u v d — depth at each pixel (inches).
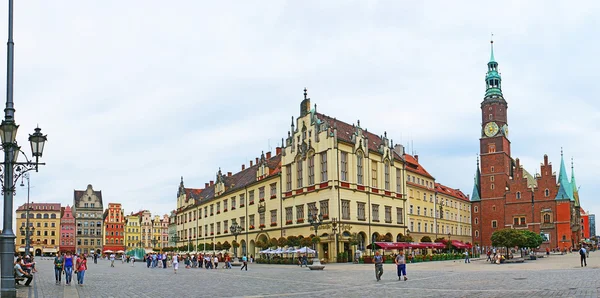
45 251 7741.1
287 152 3759.8
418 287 1255.5
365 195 3506.4
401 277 1641.2
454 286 1250.6
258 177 4148.6
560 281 1278.3
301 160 3609.7
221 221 4785.9
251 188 4244.6
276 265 3122.5
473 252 4736.7
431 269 2156.7
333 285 1382.9
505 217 5816.9
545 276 1488.7
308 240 3154.5
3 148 877.2
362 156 3548.2
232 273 2177.7
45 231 7824.8
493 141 6033.5
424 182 4881.9
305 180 3516.2
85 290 1330.0
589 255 4050.2
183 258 4320.9
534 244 3469.5
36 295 1185.4
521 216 5708.7
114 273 2331.4
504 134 6048.2
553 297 924.6
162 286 1450.5
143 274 2214.6
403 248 3380.9
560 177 5895.7
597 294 944.9
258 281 1600.6
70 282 1627.7
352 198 3383.4
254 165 4894.2
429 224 4847.4
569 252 5344.5
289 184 3727.9
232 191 4534.9
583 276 1438.2
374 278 1641.2
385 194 3722.9
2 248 874.8
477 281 1385.3
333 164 3289.9
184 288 1368.1
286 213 3703.3
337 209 3248.0
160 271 2556.6
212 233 4995.1
